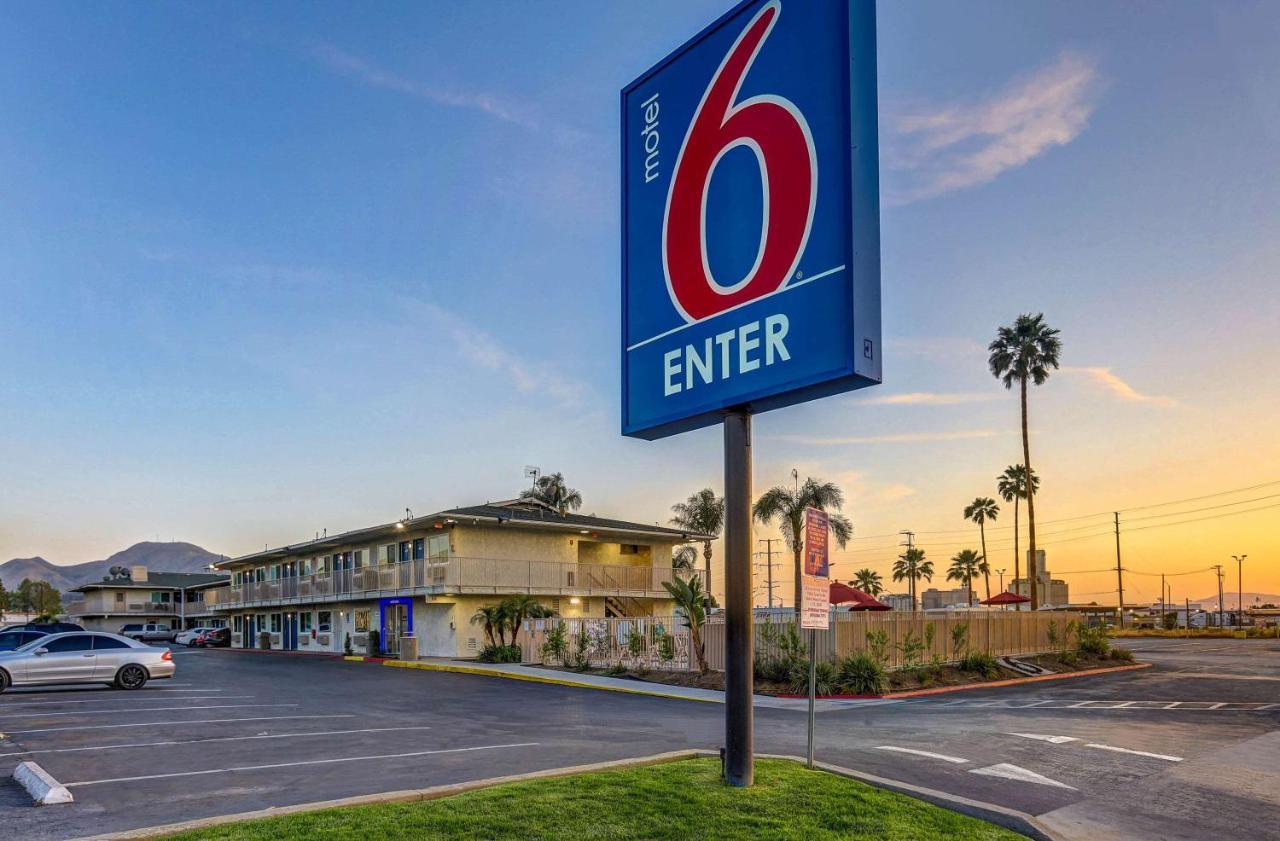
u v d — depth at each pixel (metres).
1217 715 17.25
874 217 7.90
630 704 19.73
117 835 6.75
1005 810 8.60
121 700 19.77
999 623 30.86
